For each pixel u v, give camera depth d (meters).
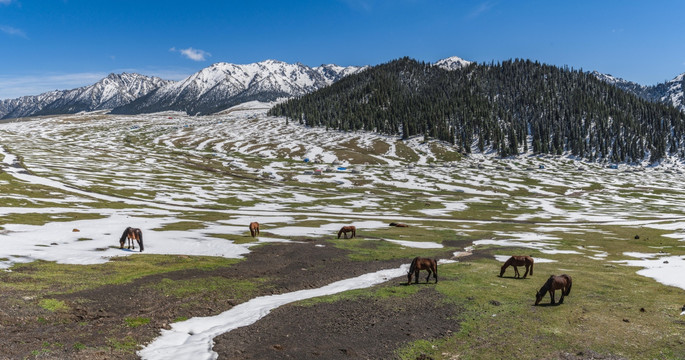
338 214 105.69
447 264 37.53
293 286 29.86
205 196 129.50
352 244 51.91
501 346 17.19
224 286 28.23
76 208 89.25
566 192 174.25
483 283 28.34
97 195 113.75
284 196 141.50
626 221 100.81
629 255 48.78
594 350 16.59
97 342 17.00
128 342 17.31
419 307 22.86
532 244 57.91
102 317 20.78
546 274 32.47
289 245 49.66
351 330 19.48
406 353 16.80
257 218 88.88
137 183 142.12
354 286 29.41
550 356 16.14
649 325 19.34
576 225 90.69
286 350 17.09
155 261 37.59
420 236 64.75
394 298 24.69
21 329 18.05
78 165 173.00
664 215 112.94
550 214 116.25
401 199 145.12
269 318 21.25
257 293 27.31
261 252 44.75
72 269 31.98
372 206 126.44
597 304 23.08
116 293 25.20
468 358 16.17
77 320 20.05
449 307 22.73
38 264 33.50
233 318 21.70
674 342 17.12
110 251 43.12
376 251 47.16
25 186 112.69
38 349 15.72
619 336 17.98
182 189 138.88
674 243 61.16
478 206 131.12
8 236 48.94
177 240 53.00
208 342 17.88
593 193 171.75
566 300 24.02
